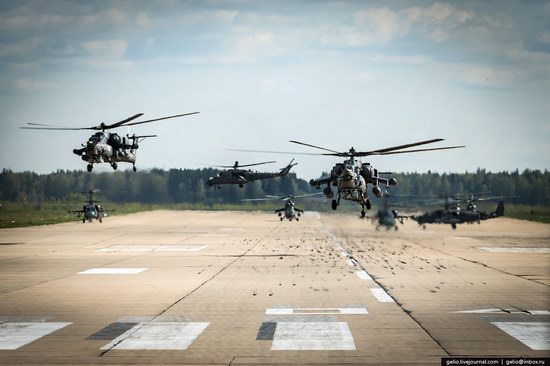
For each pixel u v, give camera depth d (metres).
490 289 56.66
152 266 76.50
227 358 33.66
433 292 54.84
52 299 51.84
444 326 40.88
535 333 38.88
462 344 36.28
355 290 56.19
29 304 49.50
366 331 39.59
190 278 65.00
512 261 82.19
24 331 39.97
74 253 94.25
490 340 37.19
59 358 33.75
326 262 80.62
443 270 71.50
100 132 95.25
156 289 57.22
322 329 40.28
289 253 94.12
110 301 50.81
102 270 72.31
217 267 75.25
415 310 46.38
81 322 42.66
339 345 36.22
